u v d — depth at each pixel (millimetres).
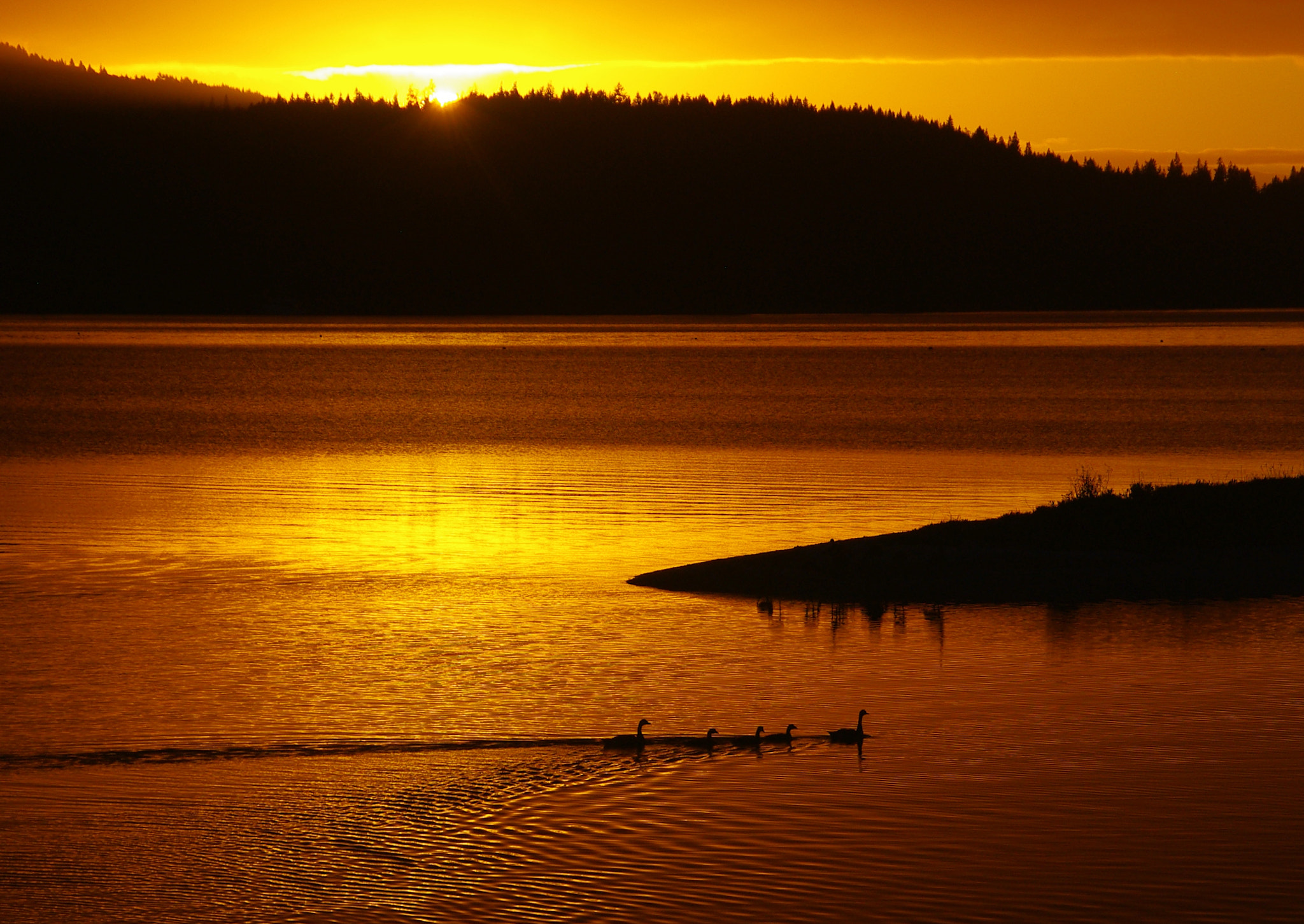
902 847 56312
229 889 52750
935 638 94250
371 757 69062
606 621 100562
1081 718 74500
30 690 81688
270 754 69625
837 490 174375
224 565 124562
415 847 57125
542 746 70875
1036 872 53688
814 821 59219
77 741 71688
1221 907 50500
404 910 51062
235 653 91000
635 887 52812
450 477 190250
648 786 64000
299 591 112625
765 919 49969
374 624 99938
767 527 144875
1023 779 64250
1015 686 81562
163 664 88188
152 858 56094
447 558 127875
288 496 171250
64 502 165375
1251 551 119250
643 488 176625
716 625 99000
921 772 65438
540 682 83750
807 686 82375
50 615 103562
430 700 79562
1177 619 99375
